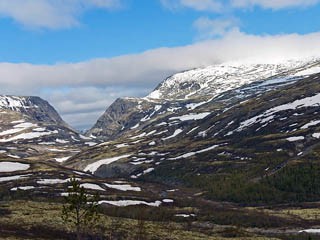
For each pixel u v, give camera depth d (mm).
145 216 185125
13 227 137500
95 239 134125
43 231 135625
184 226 171375
